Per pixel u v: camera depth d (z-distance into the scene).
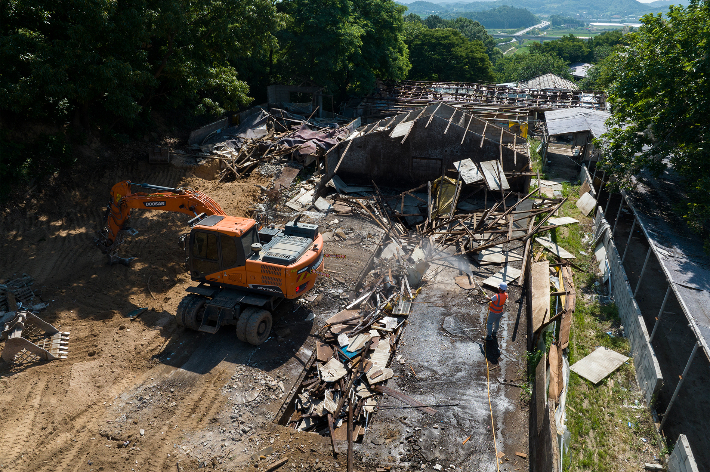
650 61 16.58
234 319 12.59
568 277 15.45
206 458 9.20
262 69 38.28
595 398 11.08
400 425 10.07
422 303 14.27
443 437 9.79
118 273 15.77
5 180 18.66
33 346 11.56
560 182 25.17
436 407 10.55
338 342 12.47
